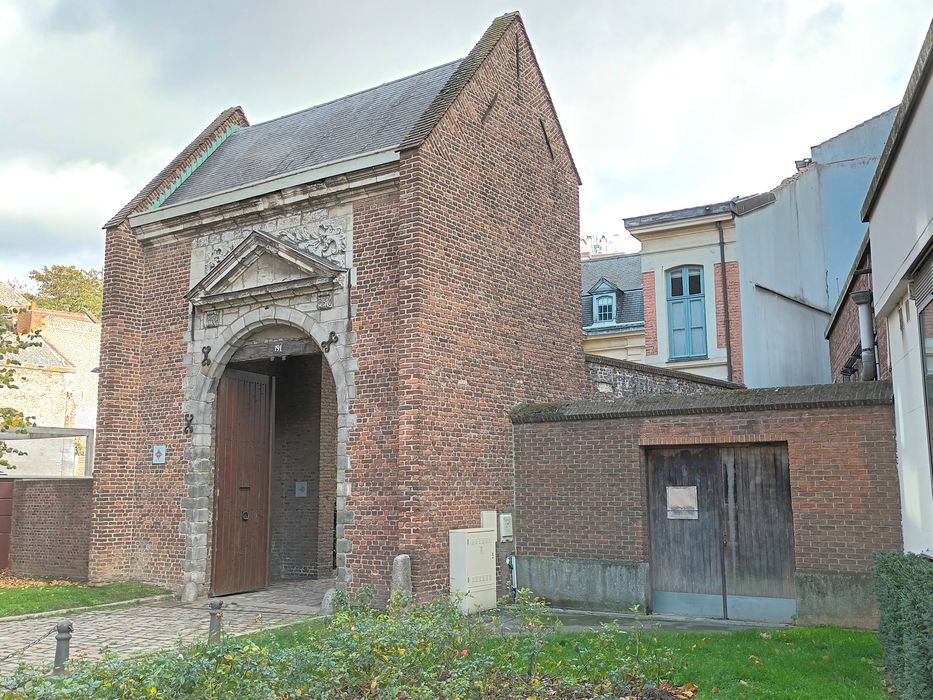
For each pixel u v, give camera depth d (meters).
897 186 9.04
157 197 16.66
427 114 13.23
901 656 6.92
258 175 15.77
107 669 5.56
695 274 21.81
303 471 18.09
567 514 12.98
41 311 41.69
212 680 5.62
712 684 7.47
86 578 15.33
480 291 13.56
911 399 9.37
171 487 14.98
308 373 18.38
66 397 37.72
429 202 12.65
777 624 11.22
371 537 12.45
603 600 12.48
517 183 14.83
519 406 13.80
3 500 17.02
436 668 6.67
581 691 6.93
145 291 16.05
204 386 14.88
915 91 7.76
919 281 8.59
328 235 13.63
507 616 11.69
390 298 12.82
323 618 11.95
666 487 12.46
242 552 15.29
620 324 23.98
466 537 12.16
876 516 10.62
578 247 16.44
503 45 14.91
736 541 11.86
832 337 20.38
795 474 11.17
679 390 18.78
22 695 5.22
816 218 25.33
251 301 14.36
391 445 12.48
